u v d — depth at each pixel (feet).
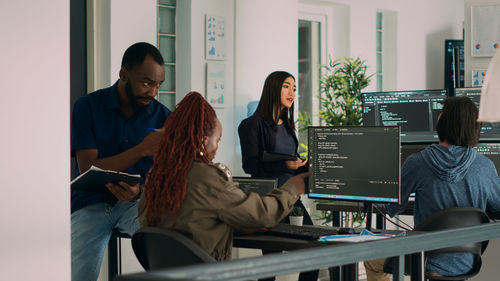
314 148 8.59
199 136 6.73
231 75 15.85
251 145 12.88
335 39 19.47
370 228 8.19
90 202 9.10
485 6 16.12
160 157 6.80
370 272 10.34
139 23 14.03
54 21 5.73
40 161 5.61
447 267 8.93
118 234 9.48
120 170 8.70
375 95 13.47
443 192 8.89
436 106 13.21
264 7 16.20
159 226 6.70
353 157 8.25
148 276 3.10
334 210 11.55
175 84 15.55
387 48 20.71
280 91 13.11
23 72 5.53
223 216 6.59
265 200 6.89
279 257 3.66
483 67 16.25
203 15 15.40
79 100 9.30
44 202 5.63
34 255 5.55
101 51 13.79
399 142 7.89
